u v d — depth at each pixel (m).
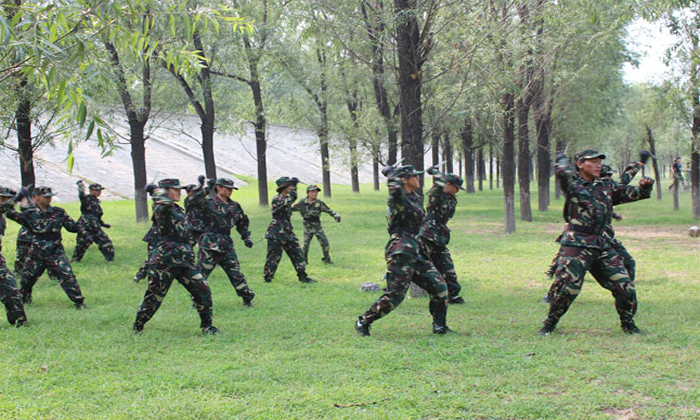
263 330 7.09
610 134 38.09
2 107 11.07
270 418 4.35
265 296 9.31
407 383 5.07
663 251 13.60
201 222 8.61
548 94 20.47
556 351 5.98
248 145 46.41
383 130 22.81
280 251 10.52
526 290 9.70
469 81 11.76
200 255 8.51
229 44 18.72
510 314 7.90
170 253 6.80
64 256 8.44
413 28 10.05
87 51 5.16
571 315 7.71
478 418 4.37
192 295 6.96
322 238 12.48
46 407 4.55
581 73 20.53
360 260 13.02
